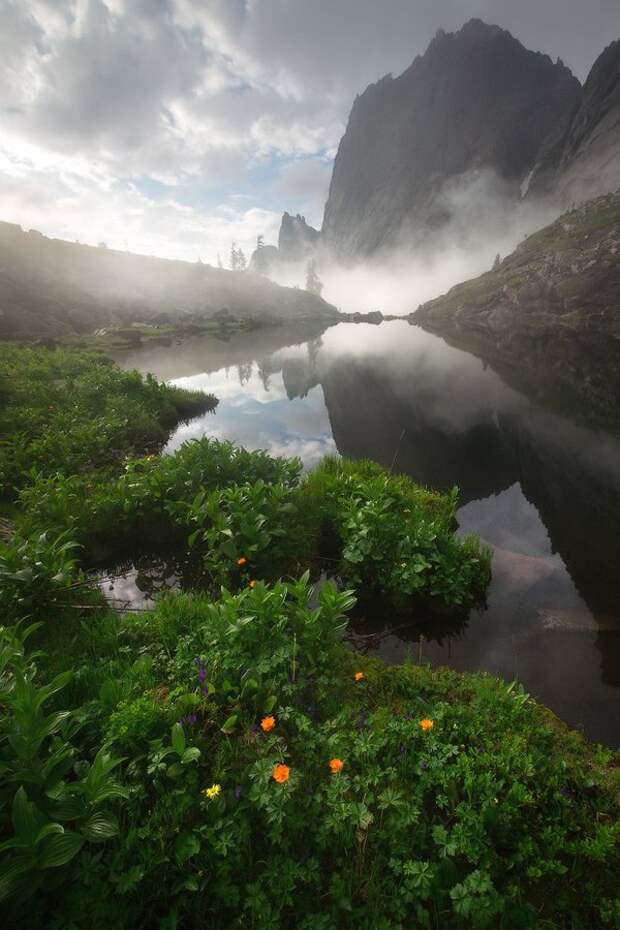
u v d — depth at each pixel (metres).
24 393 15.95
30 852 2.56
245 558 6.98
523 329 61.91
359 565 7.03
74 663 4.67
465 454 14.89
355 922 2.68
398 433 17.23
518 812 3.14
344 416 19.84
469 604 6.56
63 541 7.56
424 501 9.72
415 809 3.10
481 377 29.84
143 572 7.59
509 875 2.92
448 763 3.58
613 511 10.53
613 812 3.33
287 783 3.18
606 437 16.70
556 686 5.09
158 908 2.73
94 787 2.92
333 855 3.00
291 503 8.03
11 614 5.40
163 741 3.62
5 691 3.63
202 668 4.42
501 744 3.72
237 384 27.89
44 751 3.44
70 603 5.91
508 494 11.56
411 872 2.78
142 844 2.89
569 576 7.51
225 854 2.85
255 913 2.67
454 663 5.53
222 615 4.81
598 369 29.84
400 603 6.45
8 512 8.89
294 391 25.53
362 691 4.52
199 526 8.21
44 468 10.62
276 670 4.46
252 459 9.83
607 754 3.95
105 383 18.12
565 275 67.31
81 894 2.65
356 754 3.54
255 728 3.90
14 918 2.53
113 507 8.36
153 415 16.86
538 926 2.67
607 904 2.77
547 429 17.84
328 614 5.05
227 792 3.23
